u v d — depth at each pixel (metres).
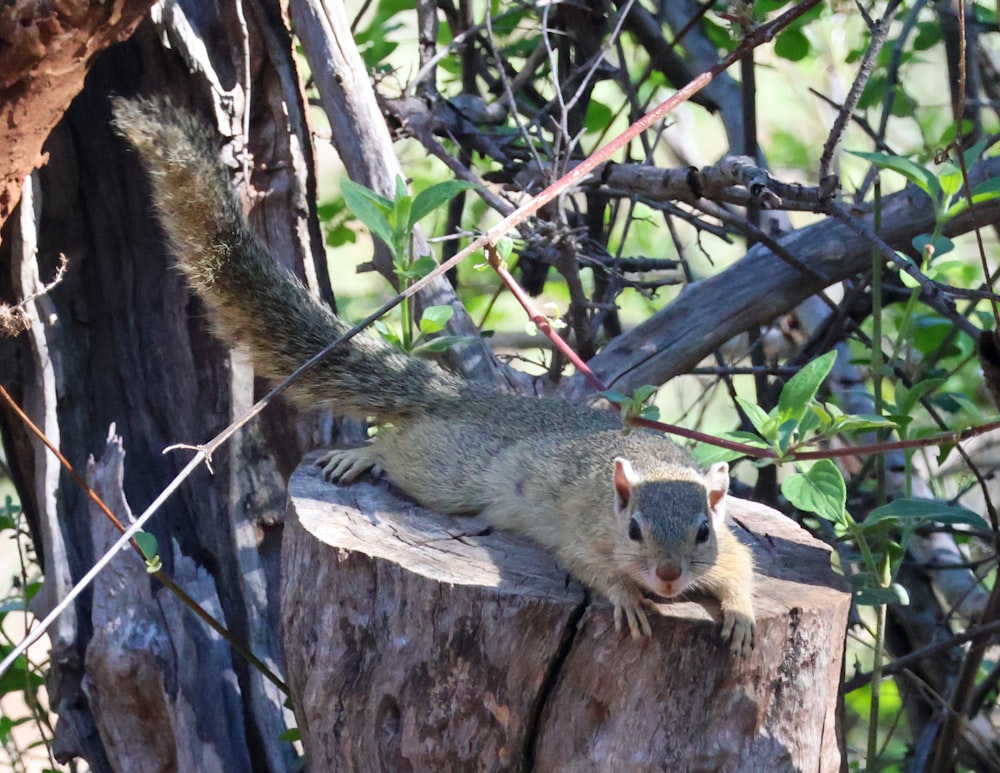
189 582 9.42
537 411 9.16
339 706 7.05
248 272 9.28
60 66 6.73
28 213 9.21
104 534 9.34
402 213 8.61
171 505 9.91
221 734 8.98
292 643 7.44
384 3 12.57
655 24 12.16
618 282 11.49
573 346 12.18
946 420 12.98
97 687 8.94
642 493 7.30
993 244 15.01
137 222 10.09
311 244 10.12
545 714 6.66
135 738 9.01
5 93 6.75
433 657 6.72
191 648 9.09
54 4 6.45
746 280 10.70
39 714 10.40
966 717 10.17
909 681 11.48
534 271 12.76
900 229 10.48
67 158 9.79
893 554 8.30
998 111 12.84
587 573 7.03
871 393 12.13
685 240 16.72
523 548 7.64
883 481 8.89
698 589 7.08
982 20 12.45
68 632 9.12
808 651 6.74
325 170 16.72
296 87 9.83
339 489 8.39
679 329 10.61
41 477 9.47
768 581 7.21
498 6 12.59
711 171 9.90
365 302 15.14
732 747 6.65
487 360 10.35
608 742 6.60
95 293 10.11
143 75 9.71
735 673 6.58
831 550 7.89
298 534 7.52
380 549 7.11
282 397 9.66
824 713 6.89
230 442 9.96
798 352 12.53
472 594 6.61
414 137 11.32
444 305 9.71
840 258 10.61
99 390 10.03
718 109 12.73
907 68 13.77
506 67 12.57
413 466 8.70
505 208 10.29
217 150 9.05
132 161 9.95
